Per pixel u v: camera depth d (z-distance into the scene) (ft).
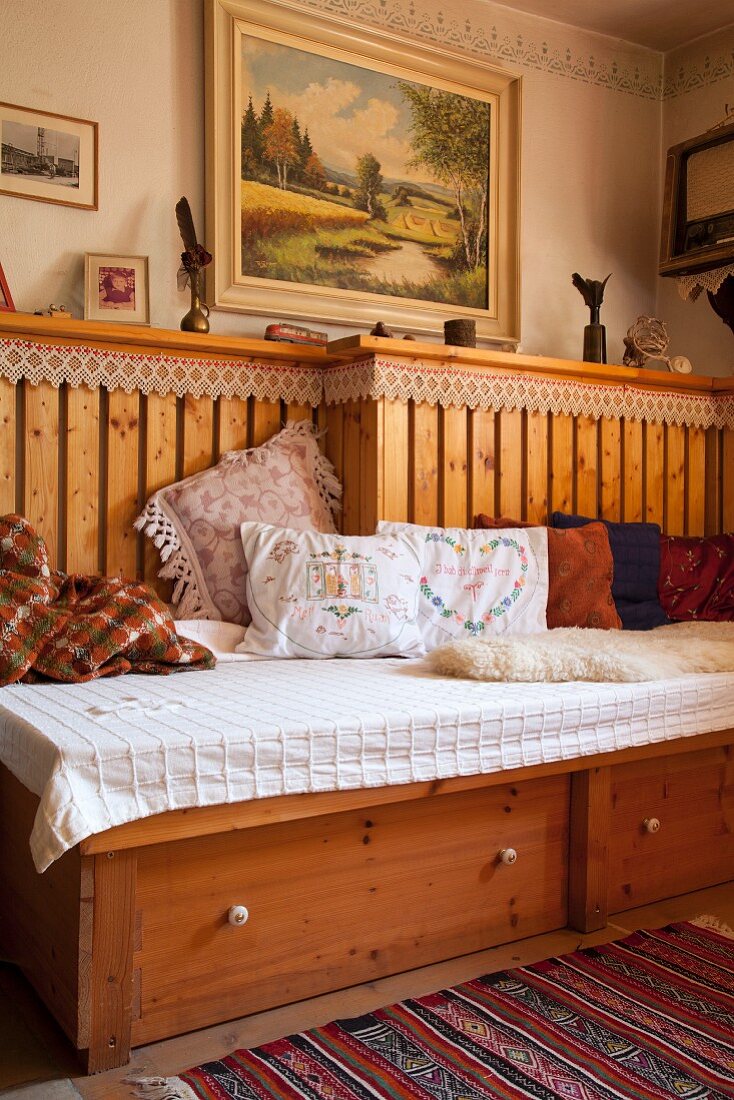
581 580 9.24
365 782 5.44
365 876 5.64
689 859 7.33
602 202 12.26
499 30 11.30
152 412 8.75
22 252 8.46
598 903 6.56
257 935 5.25
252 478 8.91
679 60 12.57
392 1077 4.59
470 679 6.97
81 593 7.48
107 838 4.64
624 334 12.52
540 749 6.18
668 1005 5.36
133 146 8.96
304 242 9.84
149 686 6.48
